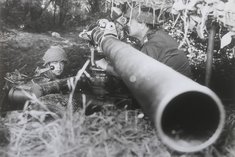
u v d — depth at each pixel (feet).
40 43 24.20
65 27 28.86
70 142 8.13
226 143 8.52
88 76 13.47
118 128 8.63
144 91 6.82
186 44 16.34
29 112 9.78
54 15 30.14
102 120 9.20
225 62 16.40
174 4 12.67
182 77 6.57
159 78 6.68
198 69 16.52
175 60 12.16
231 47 15.67
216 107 6.43
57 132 8.46
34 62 20.84
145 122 9.18
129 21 13.32
